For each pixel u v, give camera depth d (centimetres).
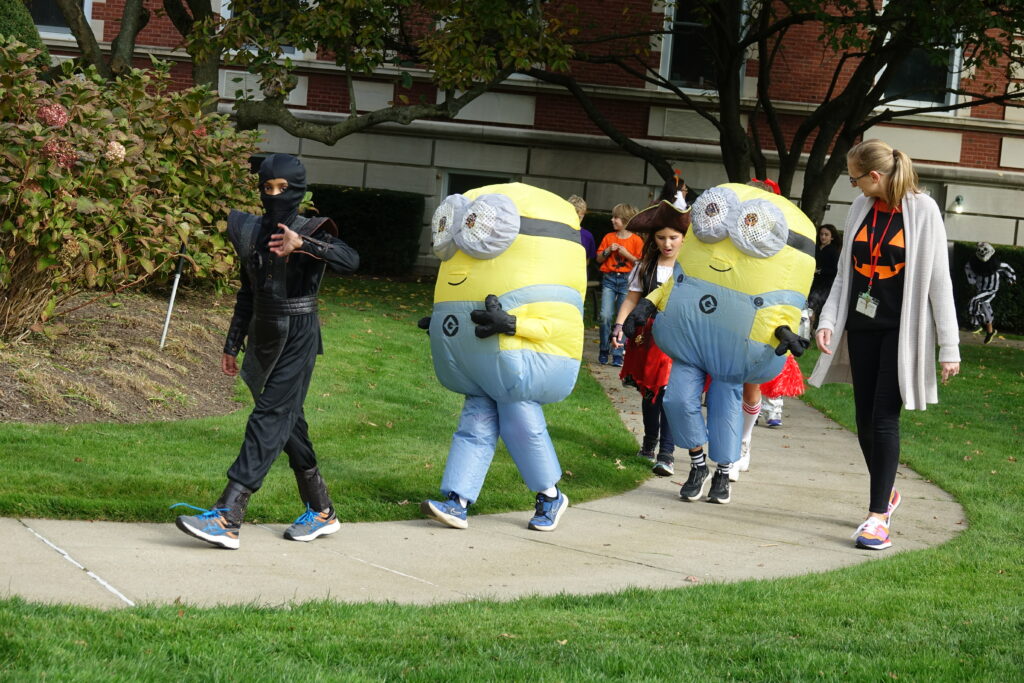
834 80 1908
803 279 695
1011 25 1675
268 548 539
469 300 616
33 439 671
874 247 628
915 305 623
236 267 1189
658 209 784
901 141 2273
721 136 1975
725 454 729
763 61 1920
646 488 773
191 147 1130
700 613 458
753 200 688
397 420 888
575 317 622
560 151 2288
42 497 558
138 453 677
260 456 532
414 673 359
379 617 425
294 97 2288
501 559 556
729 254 692
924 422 1112
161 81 1159
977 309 1894
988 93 2203
